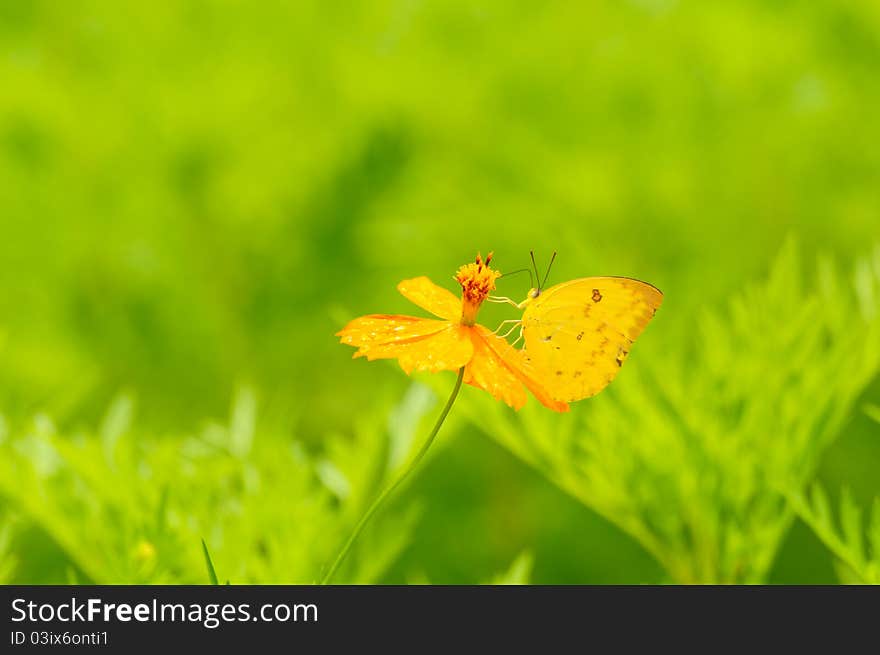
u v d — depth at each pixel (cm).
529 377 97
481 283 97
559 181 212
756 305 108
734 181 218
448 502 200
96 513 104
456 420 108
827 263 110
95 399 209
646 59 221
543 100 228
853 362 107
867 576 102
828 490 188
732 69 219
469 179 222
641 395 107
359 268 235
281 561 104
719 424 106
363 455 108
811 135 216
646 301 99
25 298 226
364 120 232
